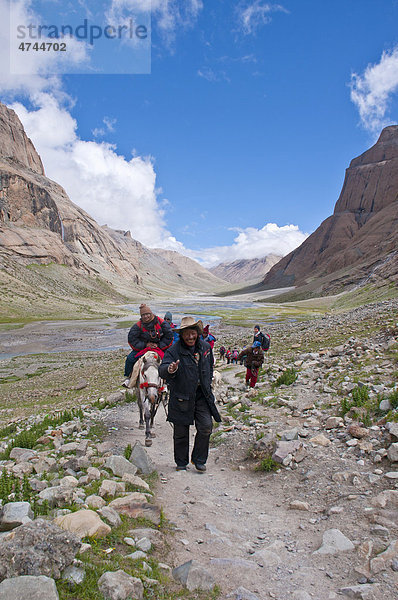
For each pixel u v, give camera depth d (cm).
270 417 952
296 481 611
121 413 1295
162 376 646
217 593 344
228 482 655
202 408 694
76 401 1784
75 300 14562
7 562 304
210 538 450
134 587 315
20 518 398
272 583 364
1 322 9119
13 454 795
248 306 17862
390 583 344
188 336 642
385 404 767
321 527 467
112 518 443
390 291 8412
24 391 2472
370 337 1641
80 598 296
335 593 345
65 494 496
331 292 17462
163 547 418
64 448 802
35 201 19788
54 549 325
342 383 1045
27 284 14075
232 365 2330
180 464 715
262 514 527
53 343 5994
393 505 471
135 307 16888
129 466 655
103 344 5828
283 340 2586
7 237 16662
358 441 675
